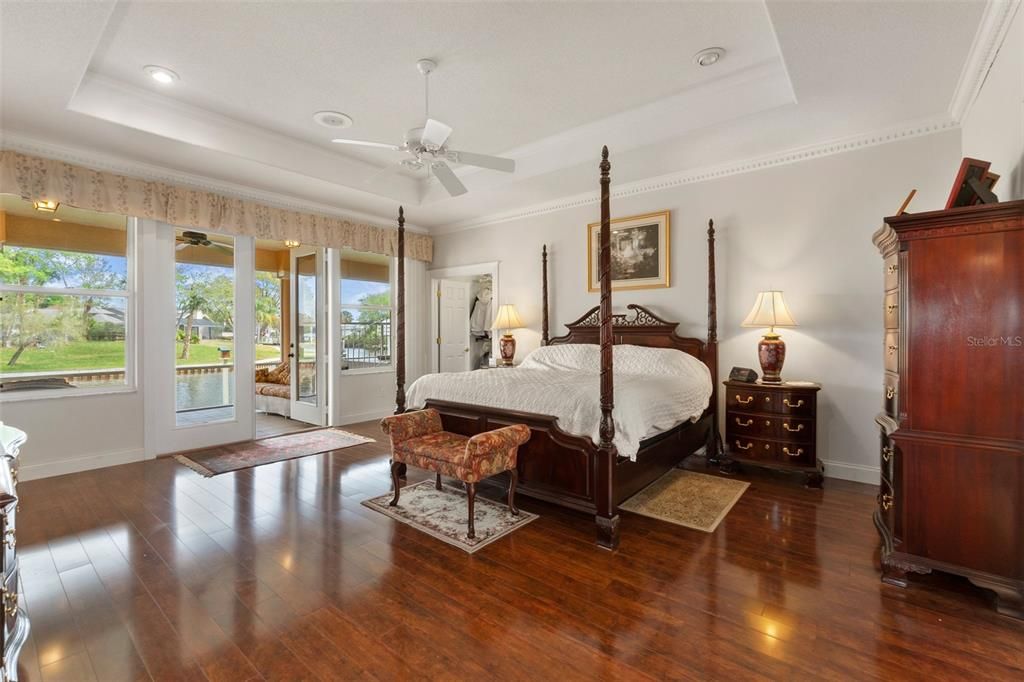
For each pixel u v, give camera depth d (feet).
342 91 10.64
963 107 9.71
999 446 6.23
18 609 4.98
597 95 10.94
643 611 6.26
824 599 6.52
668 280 14.52
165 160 12.85
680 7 7.87
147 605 6.38
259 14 7.93
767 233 12.84
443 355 22.09
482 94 10.83
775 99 10.02
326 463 13.33
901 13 6.92
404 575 7.21
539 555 7.88
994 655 5.37
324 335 18.65
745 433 12.03
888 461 7.74
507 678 5.06
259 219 15.60
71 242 12.46
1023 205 5.98
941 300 6.61
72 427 12.34
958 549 6.49
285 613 6.22
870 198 11.41
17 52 8.05
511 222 18.62
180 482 11.59
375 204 17.52
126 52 9.11
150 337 13.61
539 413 9.64
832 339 11.97
